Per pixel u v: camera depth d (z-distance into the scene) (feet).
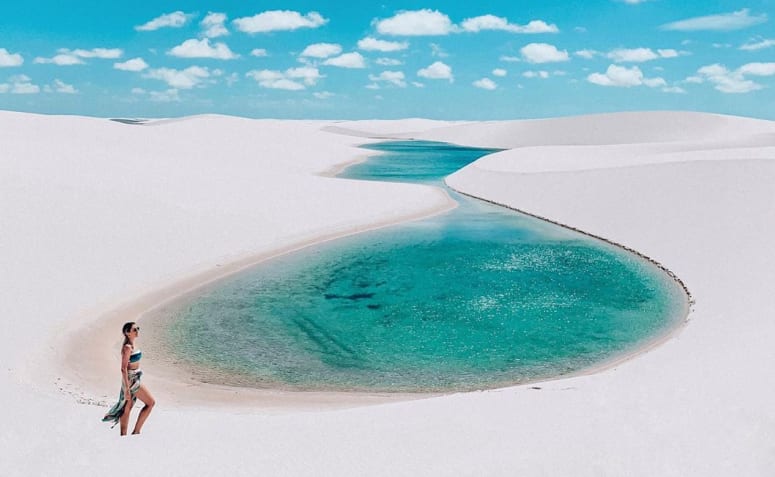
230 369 45.37
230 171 126.52
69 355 45.62
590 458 22.20
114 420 26.89
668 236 79.10
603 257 77.41
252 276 68.54
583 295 62.18
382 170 199.82
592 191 106.93
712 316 51.49
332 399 40.50
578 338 50.78
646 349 47.60
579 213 100.78
